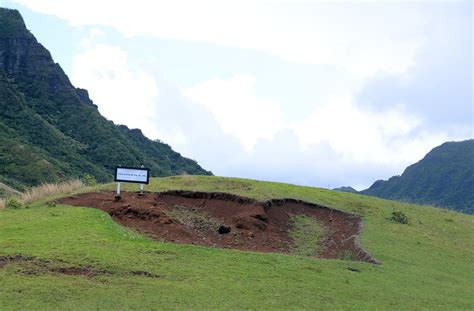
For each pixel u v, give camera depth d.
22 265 10.02
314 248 15.81
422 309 10.41
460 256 16.47
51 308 8.20
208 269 11.20
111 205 16.34
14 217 14.52
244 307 9.05
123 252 11.49
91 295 8.88
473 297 12.07
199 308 8.75
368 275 12.65
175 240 14.12
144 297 9.03
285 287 10.59
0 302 8.26
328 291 10.74
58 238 12.09
